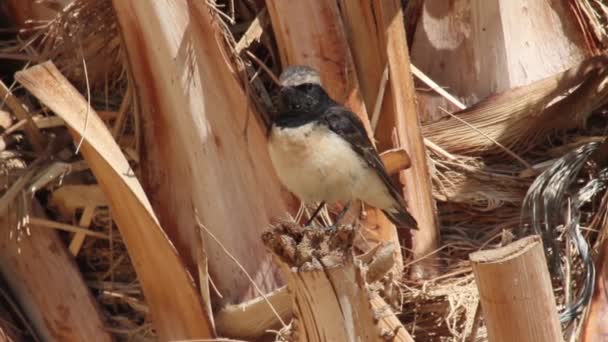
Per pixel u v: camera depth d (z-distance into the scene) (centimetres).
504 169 1257
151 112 1042
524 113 1251
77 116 974
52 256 1129
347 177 1010
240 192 1029
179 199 1040
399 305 1094
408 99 1127
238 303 1030
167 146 1041
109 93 1246
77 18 1206
